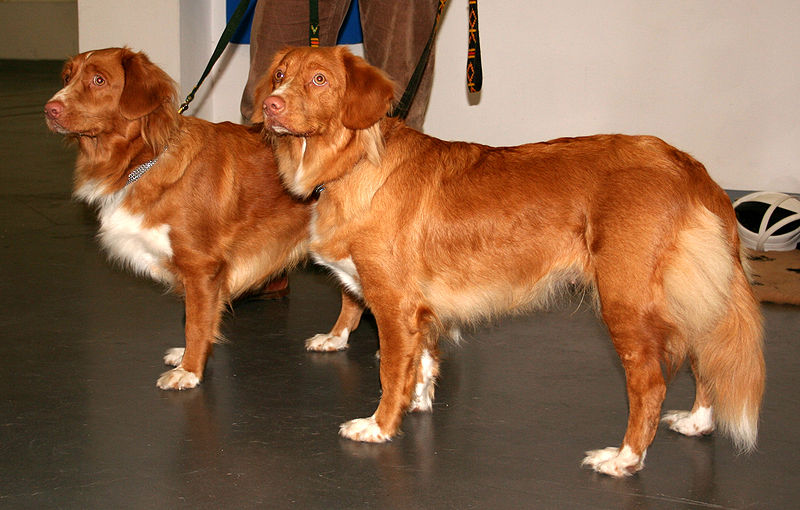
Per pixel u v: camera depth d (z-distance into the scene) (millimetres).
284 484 2994
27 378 3924
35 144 10672
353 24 6992
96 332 4598
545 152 3258
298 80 3156
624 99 8086
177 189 3812
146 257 3959
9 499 2830
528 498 2926
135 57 3762
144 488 2936
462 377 4098
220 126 4145
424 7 4656
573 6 7938
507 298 3281
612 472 3074
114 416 3547
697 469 3146
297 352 4449
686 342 3053
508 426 3537
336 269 3422
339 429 3480
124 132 3758
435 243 3217
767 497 2945
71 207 7586
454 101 8336
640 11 7859
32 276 5586
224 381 4000
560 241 3154
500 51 8141
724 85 7914
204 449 3264
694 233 2961
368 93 3135
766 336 4672
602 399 3832
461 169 3262
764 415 3613
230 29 4301
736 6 7723
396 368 3307
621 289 2977
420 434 3449
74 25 20781
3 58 21000
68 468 3070
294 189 3395
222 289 4055
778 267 5953
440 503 2881
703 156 8117
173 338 4543
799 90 7785
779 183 8023
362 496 2920
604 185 3070
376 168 3229
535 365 4270
